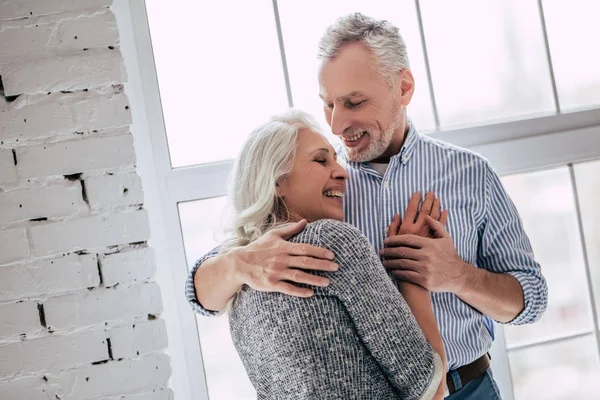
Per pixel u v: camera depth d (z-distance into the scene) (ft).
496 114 7.44
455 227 5.88
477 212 5.98
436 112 7.35
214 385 7.04
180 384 6.88
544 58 7.48
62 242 6.01
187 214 6.98
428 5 7.31
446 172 5.95
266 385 4.78
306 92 7.17
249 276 4.63
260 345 4.69
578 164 7.52
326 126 7.16
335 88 5.66
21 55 5.96
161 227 6.86
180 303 6.91
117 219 6.08
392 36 5.76
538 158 7.40
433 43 7.33
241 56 7.09
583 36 7.51
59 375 6.04
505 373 7.45
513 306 5.78
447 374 5.85
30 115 5.97
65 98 6.01
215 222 7.00
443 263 5.34
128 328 6.10
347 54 5.63
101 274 6.07
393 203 5.86
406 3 7.28
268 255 4.58
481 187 5.99
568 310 7.57
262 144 5.04
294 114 5.29
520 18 7.44
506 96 7.45
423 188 5.89
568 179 7.52
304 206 5.09
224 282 4.85
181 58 6.99
